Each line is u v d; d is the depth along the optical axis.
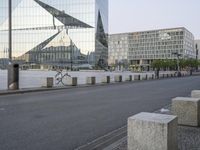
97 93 18.67
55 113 10.14
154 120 4.63
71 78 24.98
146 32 165.12
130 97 16.23
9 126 7.87
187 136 6.60
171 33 154.12
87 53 104.31
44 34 110.12
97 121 8.84
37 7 110.75
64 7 107.94
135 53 169.38
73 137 6.84
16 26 112.38
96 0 106.00
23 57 111.94
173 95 17.67
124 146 5.91
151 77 52.00
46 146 6.05
